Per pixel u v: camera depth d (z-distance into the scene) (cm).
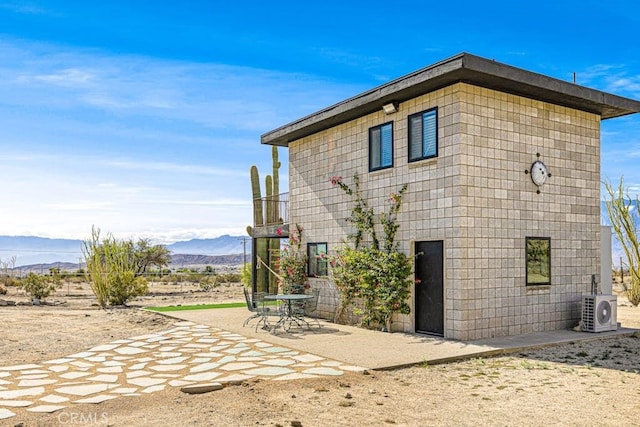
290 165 1753
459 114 1130
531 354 1009
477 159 1152
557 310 1274
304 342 1103
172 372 834
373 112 1390
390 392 725
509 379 805
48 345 1122
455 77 1113
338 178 1501
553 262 1277
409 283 1239
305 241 1664
